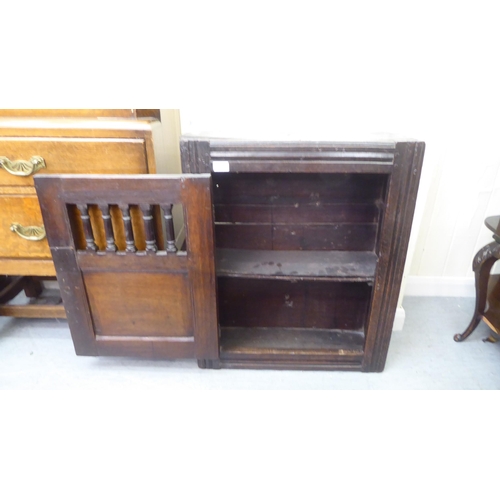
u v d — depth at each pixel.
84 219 0.85
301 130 1.06
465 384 1.04
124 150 0.87
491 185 1.31
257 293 1.14
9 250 0.99
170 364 1.10
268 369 1.09
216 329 0.98
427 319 1.34
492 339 1.21
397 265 0.92
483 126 1.23
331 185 1.00
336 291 1.12
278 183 1.00
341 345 1.10
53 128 0.85
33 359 1.12
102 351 1.02
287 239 1.07
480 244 1.41
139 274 0.92
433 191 1.34
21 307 1.15
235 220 1.06
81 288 0.94
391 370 1.09
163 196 0.82
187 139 0.83
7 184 0.91
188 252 0.88
